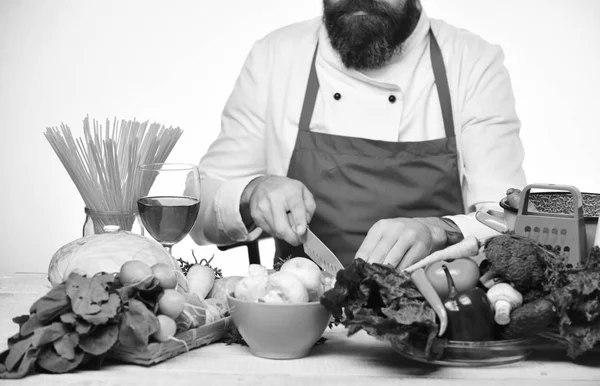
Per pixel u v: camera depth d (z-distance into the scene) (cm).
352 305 106
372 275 106
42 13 346
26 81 348
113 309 103
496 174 209
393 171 202
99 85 346
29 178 353
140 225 156
